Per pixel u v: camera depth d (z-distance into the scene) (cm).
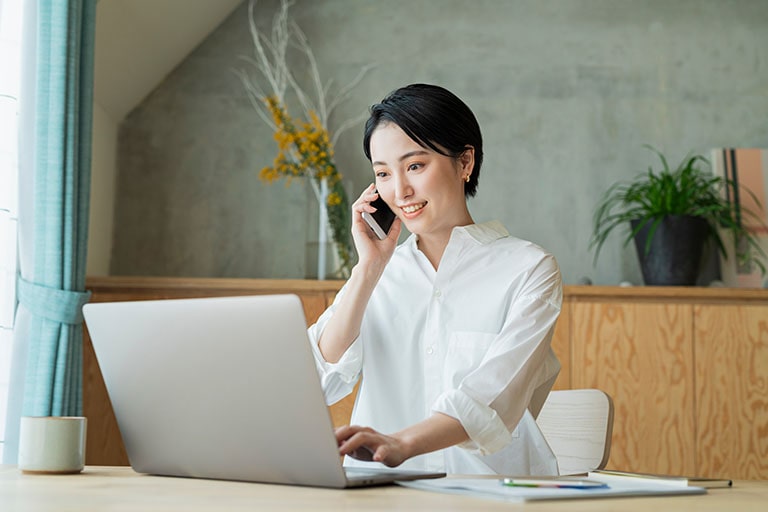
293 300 105
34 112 250
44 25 247
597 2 383
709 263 356
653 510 92
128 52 339
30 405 242
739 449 309
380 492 107
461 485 109
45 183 247
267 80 379
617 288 313
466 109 168
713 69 379
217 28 381
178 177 373
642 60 380
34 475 128
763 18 382
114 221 370
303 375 106
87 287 312
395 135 165
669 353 312
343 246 335
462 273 175
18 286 251
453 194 169
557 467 166
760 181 367
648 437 309
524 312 156
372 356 179
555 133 376
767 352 313
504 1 383
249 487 112
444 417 130
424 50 380
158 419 123
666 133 376
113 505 93
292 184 373
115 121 371
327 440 107
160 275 368
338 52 380
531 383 146
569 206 372
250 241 371
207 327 113
